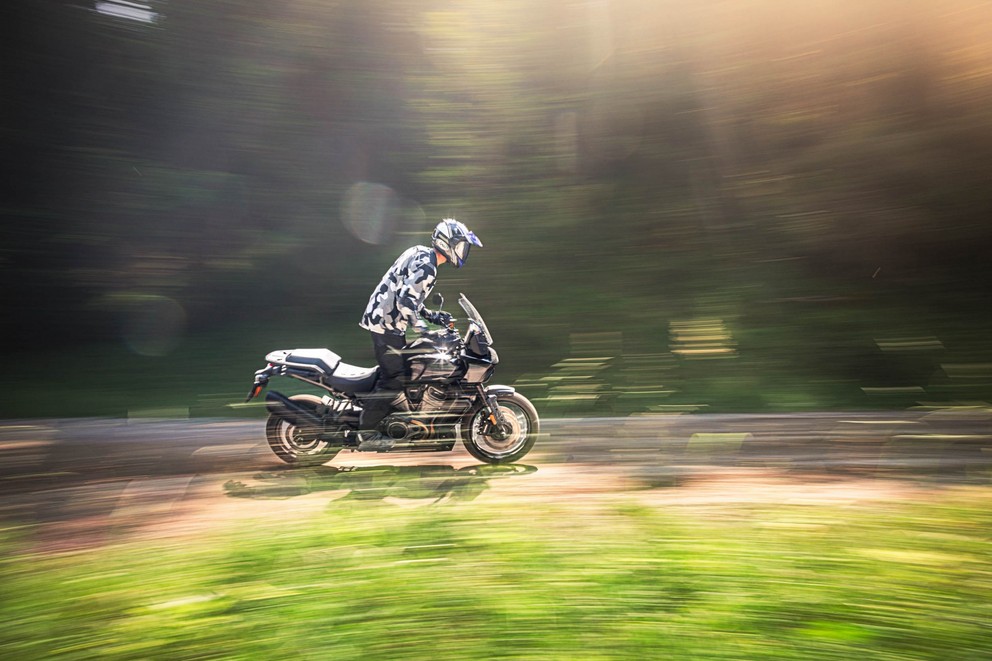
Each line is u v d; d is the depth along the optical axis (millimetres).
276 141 11711
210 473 4684
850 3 11062
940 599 2770
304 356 4770
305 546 3352
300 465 4836
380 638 2529
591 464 4789
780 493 4113
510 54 11695
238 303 10477
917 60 10891
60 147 11141
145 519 3801
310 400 4754
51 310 10109
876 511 3771
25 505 4020
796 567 3049
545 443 5348
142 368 8391
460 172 11750
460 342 4730
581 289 9969
